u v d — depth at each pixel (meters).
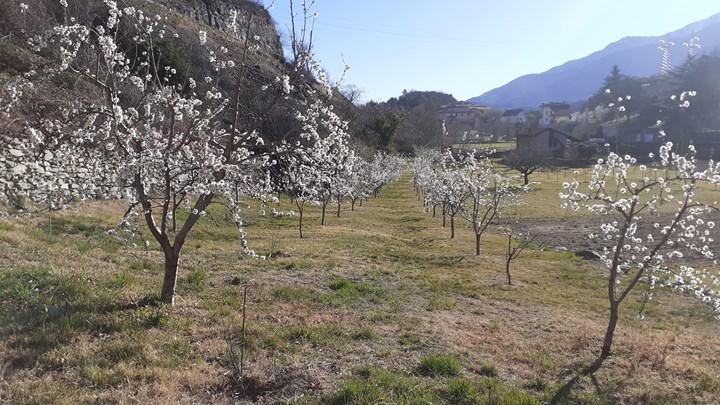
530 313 10.95
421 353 7.00
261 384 5.26
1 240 9.07
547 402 5.77
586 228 29.23
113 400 4.47
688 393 6.50
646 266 7.93
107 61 6.82
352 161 14.16
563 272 17.27
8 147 11.58
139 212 7.80
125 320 6.36
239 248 14.66
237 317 7.35
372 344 7.13
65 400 4.32
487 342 8.05
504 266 17.42
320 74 7.63
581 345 8.45
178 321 6.70
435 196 28.70
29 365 4.91
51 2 15.56
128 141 6.59
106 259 9.88
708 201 27.98
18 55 15.52
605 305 12.79
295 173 10.62
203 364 5.55
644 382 6.79
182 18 25.97
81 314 6.25
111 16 7.71
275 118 9.80
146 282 8.55
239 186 8.15
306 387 5.32
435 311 9.99
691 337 10.07
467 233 26.27
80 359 5.16
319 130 9.88
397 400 5.13
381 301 10.13
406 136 72.81
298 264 12.90
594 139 68.75
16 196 11.62
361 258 15.84
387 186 57.62
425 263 16.72
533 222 32.03
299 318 7.93
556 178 56.78
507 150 61.78
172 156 6.86
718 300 8.17
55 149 7.83
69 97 11.25
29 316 5.94
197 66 14.23
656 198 7.83
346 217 29.66
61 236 10.98
